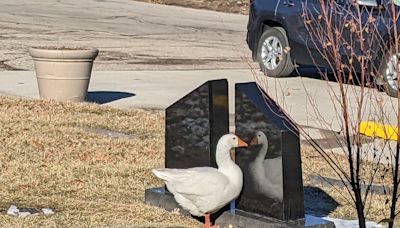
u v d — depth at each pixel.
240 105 7.07
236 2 35.75
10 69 17.58
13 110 12.13
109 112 12.68
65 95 13.29
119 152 9.97
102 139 10.64
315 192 8.64
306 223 6.90
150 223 7.27
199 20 30.42
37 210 7.53
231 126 11.98
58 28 25.64
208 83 7.34
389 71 12.34
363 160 9.34
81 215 7.41
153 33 25.75
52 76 13.23
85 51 13.29
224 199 6.93
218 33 26.64
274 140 6.85
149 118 12.45
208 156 7.36
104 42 22.92
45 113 12.12
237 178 6.98
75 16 29.33
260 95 7.02
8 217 7.24
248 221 7.02
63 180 8.56
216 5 35.38
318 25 8.88
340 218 7.72
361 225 6.20
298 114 13.46
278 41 17.38
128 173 8.98
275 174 6.87
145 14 31.34
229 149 6.98
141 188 8.43
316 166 9.65
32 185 8.32
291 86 16.42
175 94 15.22
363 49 6.75
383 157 9.84
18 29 24.89
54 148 9.94
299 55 16.73
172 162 7.65
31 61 18.80
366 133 10.73
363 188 8.58
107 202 7.88
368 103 13.36
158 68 18.69
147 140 10.80
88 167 9.14
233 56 21.28
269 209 6.95
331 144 11.03
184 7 35.06
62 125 11.40
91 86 15.80
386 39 11.84
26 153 9.59
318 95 15.42
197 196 6.91
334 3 9.64
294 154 6.87
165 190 7.83
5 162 9.12
